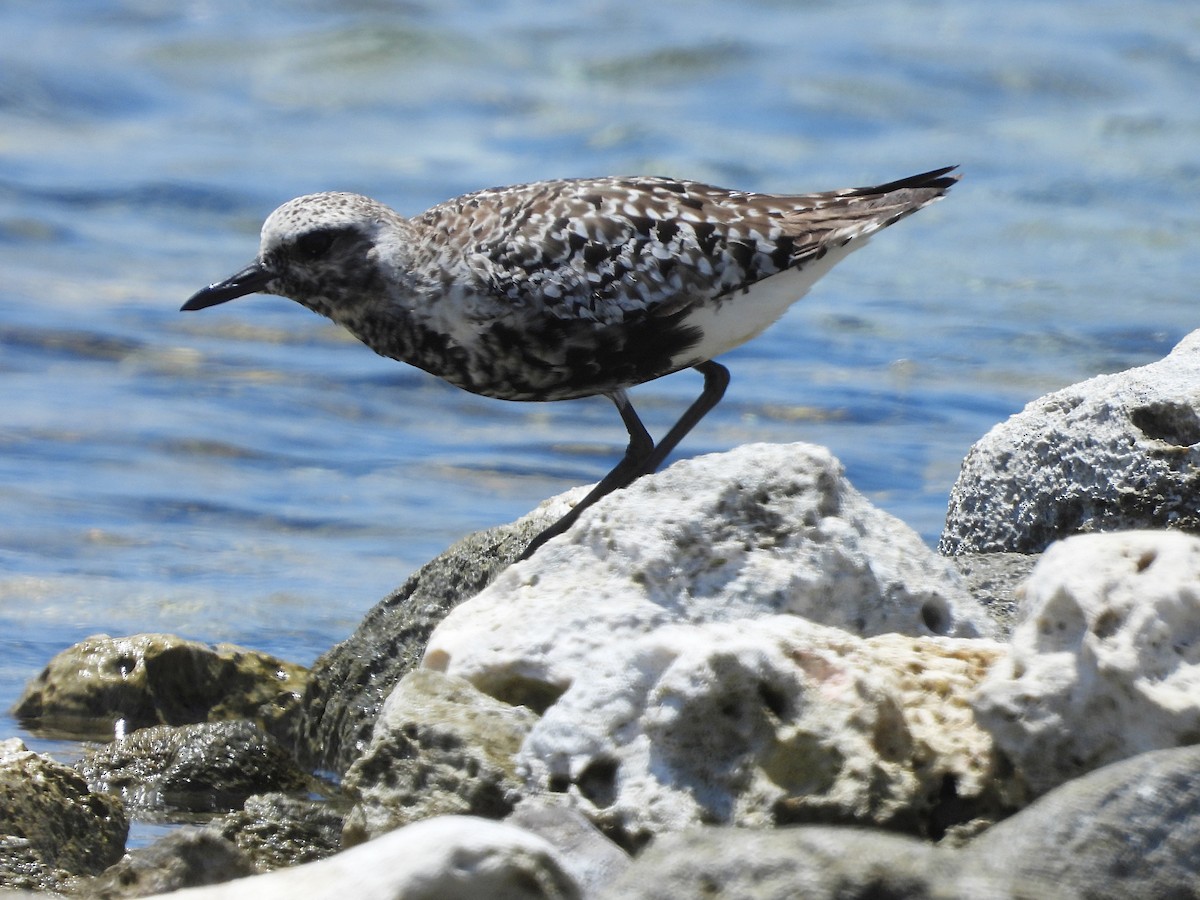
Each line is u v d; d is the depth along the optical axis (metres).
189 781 11.31
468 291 12.29
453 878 6.85
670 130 31.95
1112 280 25.67
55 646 14.39
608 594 9.72
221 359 22.69
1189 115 32.50
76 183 29.05
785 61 35.28
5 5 38.16
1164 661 8.27
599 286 12.24
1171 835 7.13
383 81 34.88
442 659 9.77
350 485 19.08
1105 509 12.66
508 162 30.69
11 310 23.78
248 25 37.25
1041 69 34.50
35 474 18.75
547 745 8.80
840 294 25.25
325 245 12.48
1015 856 7.15
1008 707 8.38
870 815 8.12
